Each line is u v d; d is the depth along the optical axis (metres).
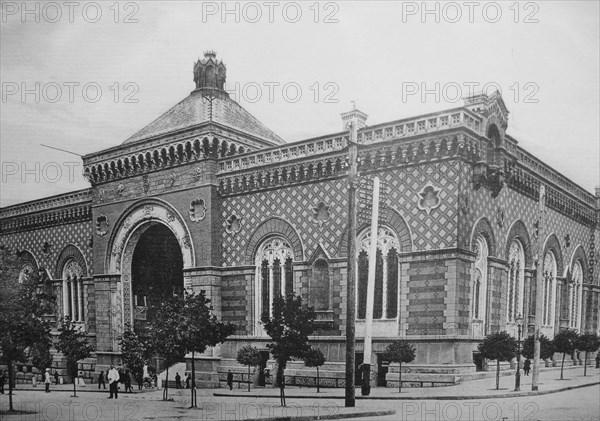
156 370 45.66
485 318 36.50
